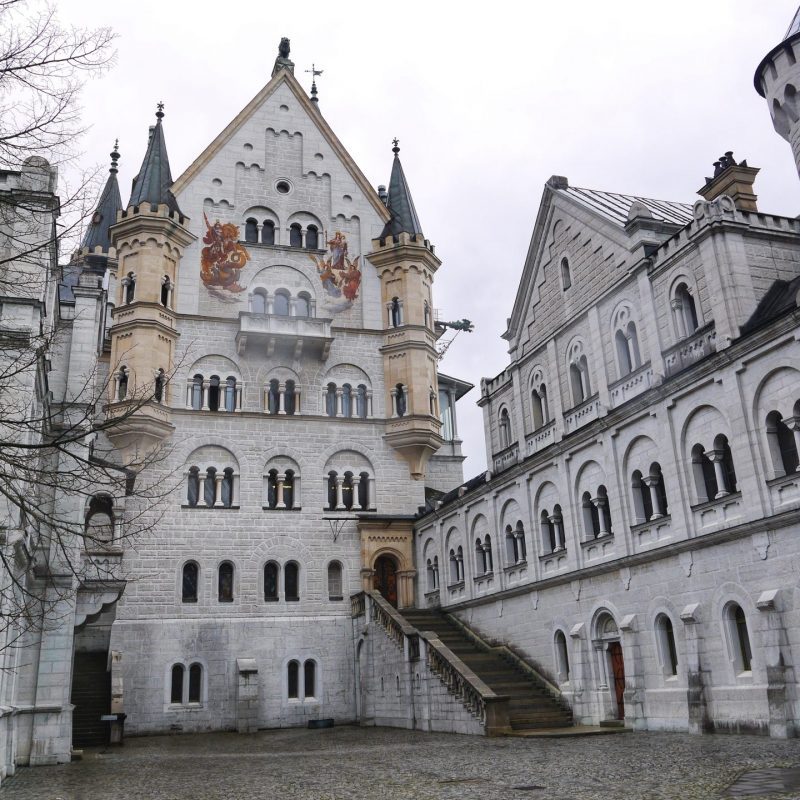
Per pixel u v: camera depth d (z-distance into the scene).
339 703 46.00
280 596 46.94
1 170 23.88
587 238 36.94
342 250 54.38
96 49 18.36
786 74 33.47
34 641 27.11
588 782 16.75
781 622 23.59
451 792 16.55
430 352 53.31
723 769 17.19
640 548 30.30
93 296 31.11
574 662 33.16
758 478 25.14
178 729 43.09
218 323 50.22
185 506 46.50
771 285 28.77
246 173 53.81
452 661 32.88
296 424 50.00
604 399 34.34
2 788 20.00
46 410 27.56
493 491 41.03
